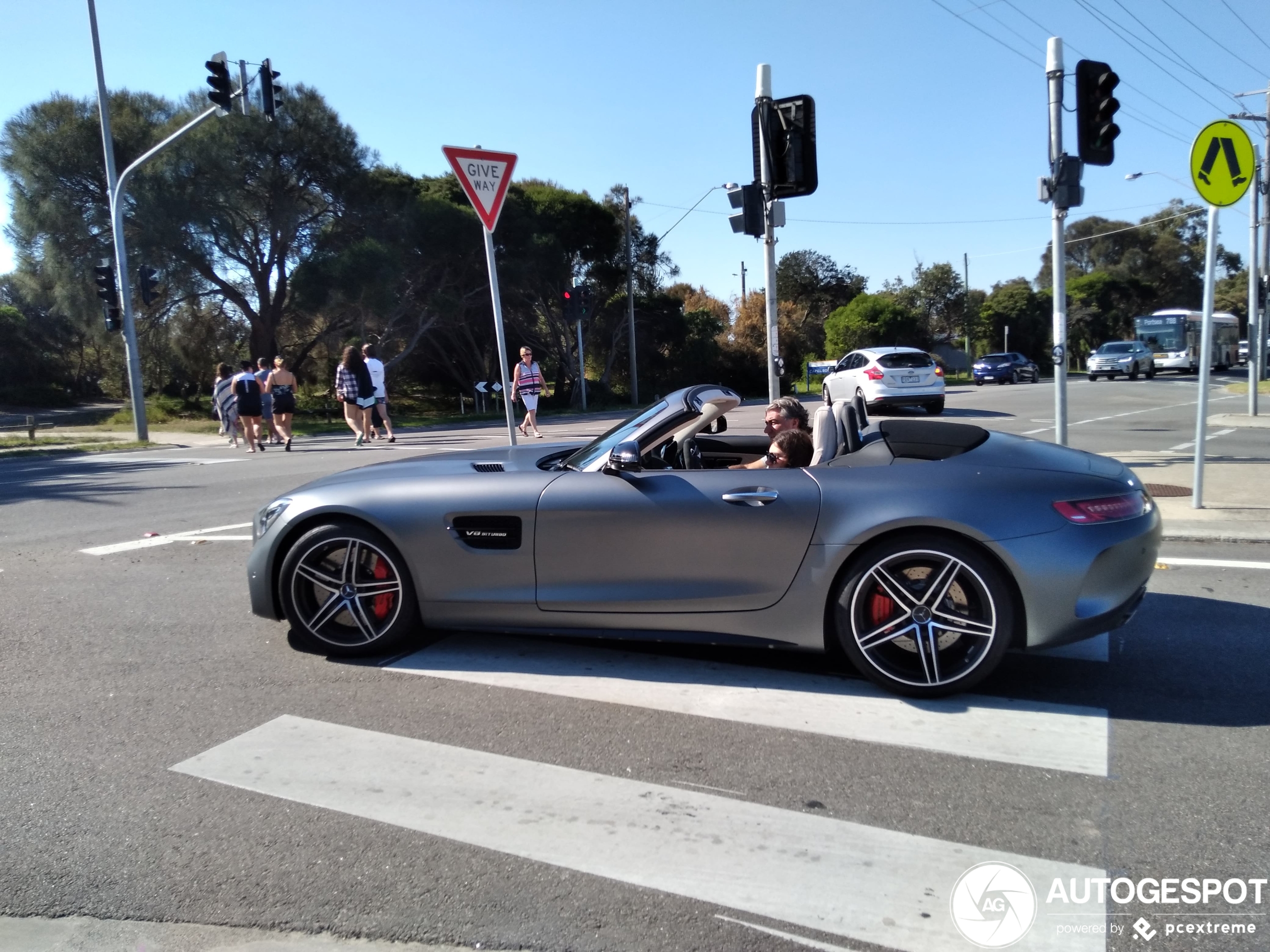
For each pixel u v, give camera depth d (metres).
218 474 12.40
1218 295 86.19
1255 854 2.73
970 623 3.78
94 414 37.53
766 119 7.91
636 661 4.45
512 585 4.27
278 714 3.88
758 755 3.43
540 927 2.44
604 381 41.41
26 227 28.31
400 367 40.66
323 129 30.86
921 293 63.16
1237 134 7.36
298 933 2.44
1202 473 7.83
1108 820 2.94
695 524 4.03
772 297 8.09
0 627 5.21
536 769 3.34
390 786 3.23
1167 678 4.14
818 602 3.96
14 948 2.40
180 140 28.50
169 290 29.75
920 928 2.41
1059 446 4.44
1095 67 8.79
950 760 3.37
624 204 42.28
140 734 3.70
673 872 2.69
